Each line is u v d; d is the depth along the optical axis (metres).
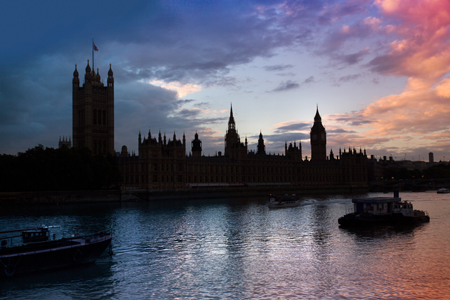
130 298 53.47
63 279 60.66
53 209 154.25
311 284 58.09
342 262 69.38
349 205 181.12
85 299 53.19
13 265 60.56
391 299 52.34
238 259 71.81
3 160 178.50
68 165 179.38
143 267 66.88
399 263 68.56
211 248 80.56
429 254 74.62
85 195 180.75
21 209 153.12
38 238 68.81
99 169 192.12
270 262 69.69
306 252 76.75
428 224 110.81
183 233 97.56
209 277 61.59
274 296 53.62
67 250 65.31
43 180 176.38
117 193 192.62
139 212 145.25
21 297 53.81
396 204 115.50
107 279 60.66
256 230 102.12
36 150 183.00
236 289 56.31
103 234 73.75
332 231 100.06
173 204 186.38
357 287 56.72
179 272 64.12
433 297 52.88
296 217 130.38
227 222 117.19
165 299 53.06
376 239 88.94
